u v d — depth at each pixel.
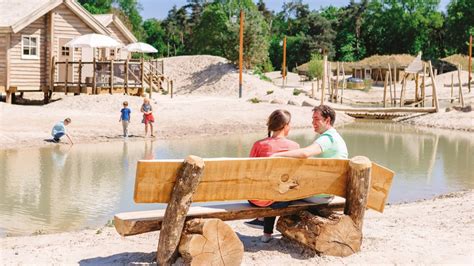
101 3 118.81
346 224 7.07
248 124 31.52
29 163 18.77
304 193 6.94
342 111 41.62
